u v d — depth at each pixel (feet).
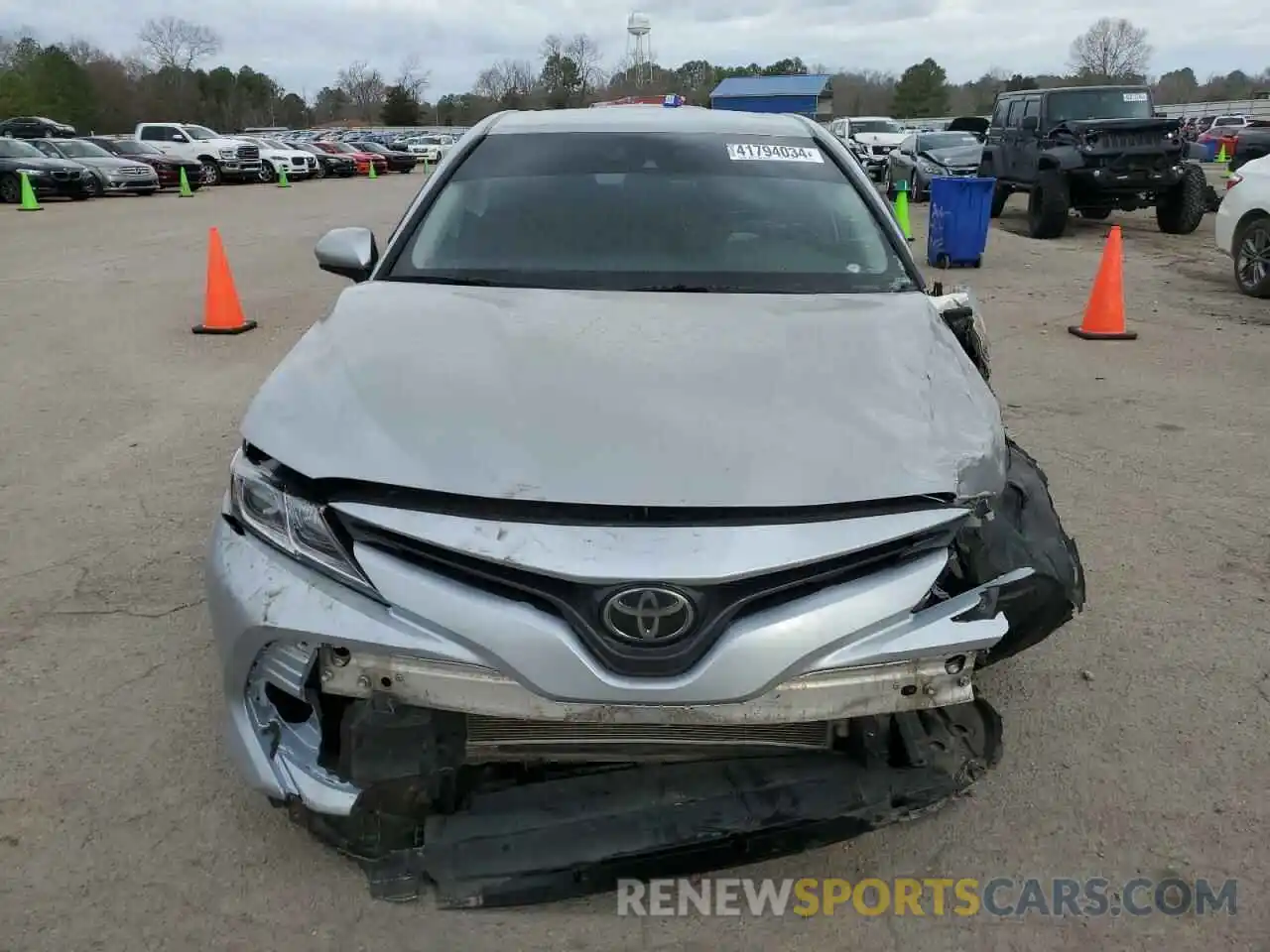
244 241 48.57
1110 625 12.00
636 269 10.66
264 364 24.06
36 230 54.03
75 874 8.08
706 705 6.84
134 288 34.50
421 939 7.48
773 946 7.50
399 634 6.86
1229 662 11.21
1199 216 51.70
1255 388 22.54
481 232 11.14
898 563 7.12
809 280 10.66
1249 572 13.35
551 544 6.77
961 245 39.91
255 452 7.75
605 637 6.75
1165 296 34.37
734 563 6.75
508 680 6.84
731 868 7.65
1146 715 10.28
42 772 9.26
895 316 9.66
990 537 7.84
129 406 20.65
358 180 113.19
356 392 7.93
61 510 15.19
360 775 7.28
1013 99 57.88
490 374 8.09
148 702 10.33
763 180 11.84
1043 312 31.07
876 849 8.48
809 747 7.57
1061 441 18.75
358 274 11.44
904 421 7.77
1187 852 8.46
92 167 80.84
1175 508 15.55
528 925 7.62
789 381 8.13
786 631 6.80
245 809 8.81
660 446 7.25
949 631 7.10
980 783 9.27
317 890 7.92
